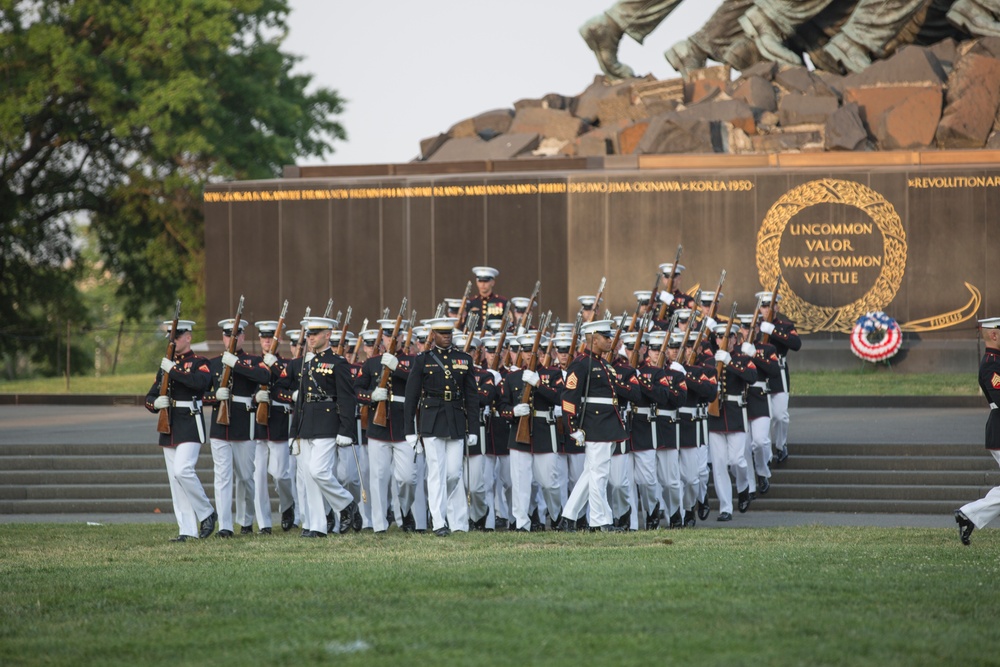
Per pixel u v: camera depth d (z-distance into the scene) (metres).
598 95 101.00
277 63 138.12
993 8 95.81
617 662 23.98
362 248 92.94
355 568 34.50
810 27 102.88
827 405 73.81
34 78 120.25
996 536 41.38
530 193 90.81
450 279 91.81
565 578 31.94
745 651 24.56
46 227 140.62
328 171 94.88
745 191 88.06
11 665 24.78
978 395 72.38
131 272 145.00
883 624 26.66
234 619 28.12
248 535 45.50
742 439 50.47
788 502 52.62
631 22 103.44
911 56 93.12
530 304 58.44
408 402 43.72
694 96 98.19
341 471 46.47
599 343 44.03
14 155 134.00
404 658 24.56
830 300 86.94
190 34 123.81
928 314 86.06
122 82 126.31
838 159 88.12
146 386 91.81
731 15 103.25
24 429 67.44
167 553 39.47
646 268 89.25
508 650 24.97
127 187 131.50
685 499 47.91
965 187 85.81
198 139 121.88
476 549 38.91
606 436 44.03
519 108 102.50
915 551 36.81
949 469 54.19
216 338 94.19
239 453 45.97
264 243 94.00
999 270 85.31
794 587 30.47
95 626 27.80
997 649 24.72
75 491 55.97
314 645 25.64
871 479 53.75
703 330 49.97
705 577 31.84
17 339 140.75
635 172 89.88
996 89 89.69
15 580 33.41
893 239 86.38
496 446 48.28
